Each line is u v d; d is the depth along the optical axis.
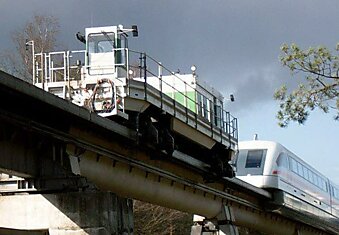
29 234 17.09
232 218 36.09
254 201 39.88
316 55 22.38
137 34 24.97
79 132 19.33
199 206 32.53
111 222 18.08
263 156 40.41
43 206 18.28
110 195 18.17
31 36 46.03
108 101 21.94
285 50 22.62
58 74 24.11
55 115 17.86
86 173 20.53
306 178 47.12
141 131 23.05
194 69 29.69
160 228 55.06
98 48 24.34
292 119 22.59
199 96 29.69
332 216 55.69
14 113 16.36
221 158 32.25
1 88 15.24
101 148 20.67
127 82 22.33
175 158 25.97
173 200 29.12
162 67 26.39
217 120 31.98
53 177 18.30
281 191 40.50
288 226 47.31
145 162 24.83
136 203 52.25
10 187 18.59
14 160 17.03
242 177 39.81
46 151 18.25
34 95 16.20
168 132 25.00
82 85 22.83
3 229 15.86
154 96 23.61
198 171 29.88
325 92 22.42
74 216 18.06
